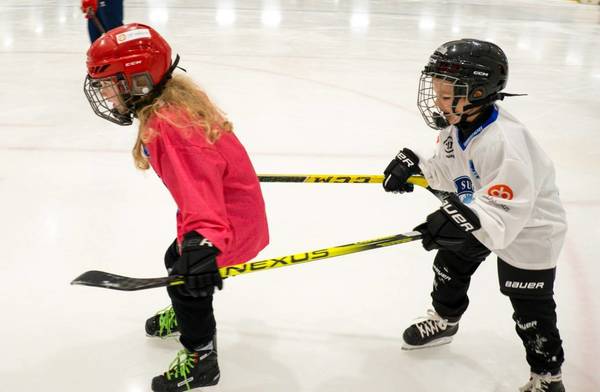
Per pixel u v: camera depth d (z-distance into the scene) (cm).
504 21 952
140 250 293
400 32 830
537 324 195
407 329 229
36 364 216
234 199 181
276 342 233
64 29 763
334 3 1046
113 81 168
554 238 187
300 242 306
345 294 263
